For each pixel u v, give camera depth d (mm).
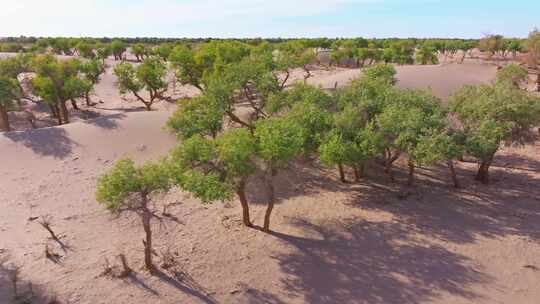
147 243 20453
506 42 107062
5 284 20078
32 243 23578
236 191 23703
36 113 53469
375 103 30875
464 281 20344
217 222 25859
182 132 32188
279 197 29375
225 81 38500
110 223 25797
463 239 23781
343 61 102125
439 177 32344
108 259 22094
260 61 42812
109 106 57750
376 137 27156
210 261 22016
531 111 29219
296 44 82938
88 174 32469
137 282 20281
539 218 25875
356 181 31844
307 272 21234
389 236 24234
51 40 115500
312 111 28891
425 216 26359
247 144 22328
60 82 46875
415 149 26344
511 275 20703
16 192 29562
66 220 26062
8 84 44094
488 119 28219
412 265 21609
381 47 130250
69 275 20781
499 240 23578
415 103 30297
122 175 18953
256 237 24125
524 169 33500
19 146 35562
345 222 25859
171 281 20453
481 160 30922
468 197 28828
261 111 41500
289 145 22094
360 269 21406
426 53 89625
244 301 19375
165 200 28438
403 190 29984
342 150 25922
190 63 53062
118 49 108625
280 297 19609
